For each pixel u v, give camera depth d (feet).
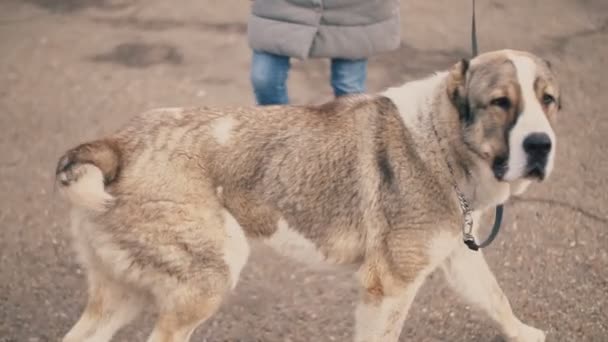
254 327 14.70
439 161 12.25
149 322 14.66
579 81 24.62
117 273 12.30
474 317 14.93
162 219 11.97
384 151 12.45
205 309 12.46
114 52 27.32
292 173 12.50
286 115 12.78
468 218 12.54
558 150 20.67
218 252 12.30
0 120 22.75
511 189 12.71
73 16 30.73
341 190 12.55
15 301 15.37
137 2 31.91
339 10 15.51
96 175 11.55
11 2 32.37
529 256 16.66
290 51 15.49
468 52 26.73
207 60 26.50
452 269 13.99
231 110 12.74
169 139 12.25
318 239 12.84
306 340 14.37
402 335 14.44
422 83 12.78
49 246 17.15
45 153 20.95
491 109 11.59
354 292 15.61
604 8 30.76
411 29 28.60
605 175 19.60
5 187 19.34
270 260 16.63
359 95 13.12
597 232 17.39
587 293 15.52
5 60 26.86
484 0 31.58
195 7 31.17
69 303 15.34
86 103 23.80
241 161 12.36
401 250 12.45
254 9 15.75
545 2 31.40
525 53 12.09
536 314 15.03
